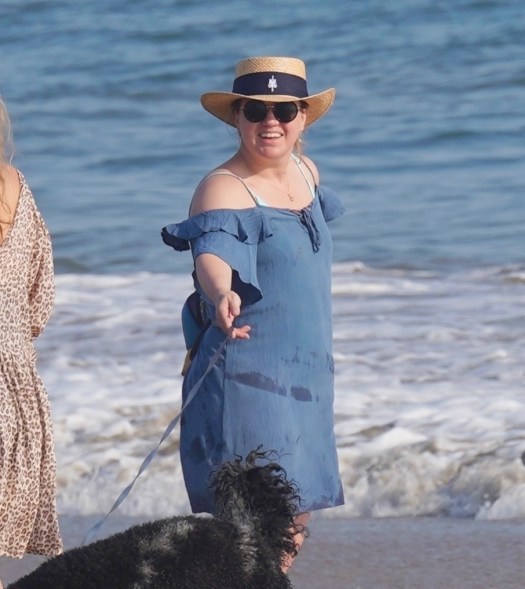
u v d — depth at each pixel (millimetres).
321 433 12828
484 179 49094
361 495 18188
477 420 20625
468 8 85312
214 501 11805
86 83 76750
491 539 16297
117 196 49000
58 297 32500
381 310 29719
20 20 97688
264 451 11695
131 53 83812
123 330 28641
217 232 12320
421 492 18062
